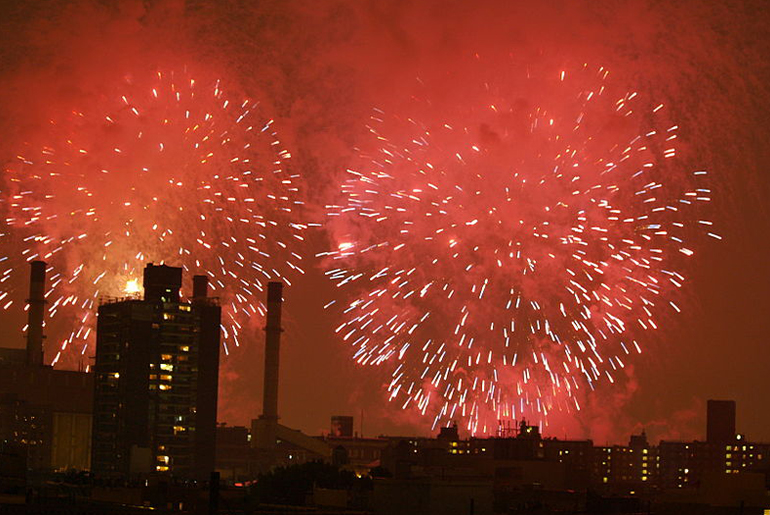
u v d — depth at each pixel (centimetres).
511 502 17388
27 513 13050
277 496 19312
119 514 13900
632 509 15925
